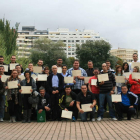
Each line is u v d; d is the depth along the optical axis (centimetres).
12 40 3397
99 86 1180
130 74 1221
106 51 6331
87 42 6494
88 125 1033
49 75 1184
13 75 1143
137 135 820
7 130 925
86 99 1151
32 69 1284
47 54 6738
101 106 1177
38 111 1134
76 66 1243
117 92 1255
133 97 1167
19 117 1177
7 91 1142
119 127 976
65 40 15525
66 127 984
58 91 1160
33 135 832
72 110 1168
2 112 1168
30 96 1123
